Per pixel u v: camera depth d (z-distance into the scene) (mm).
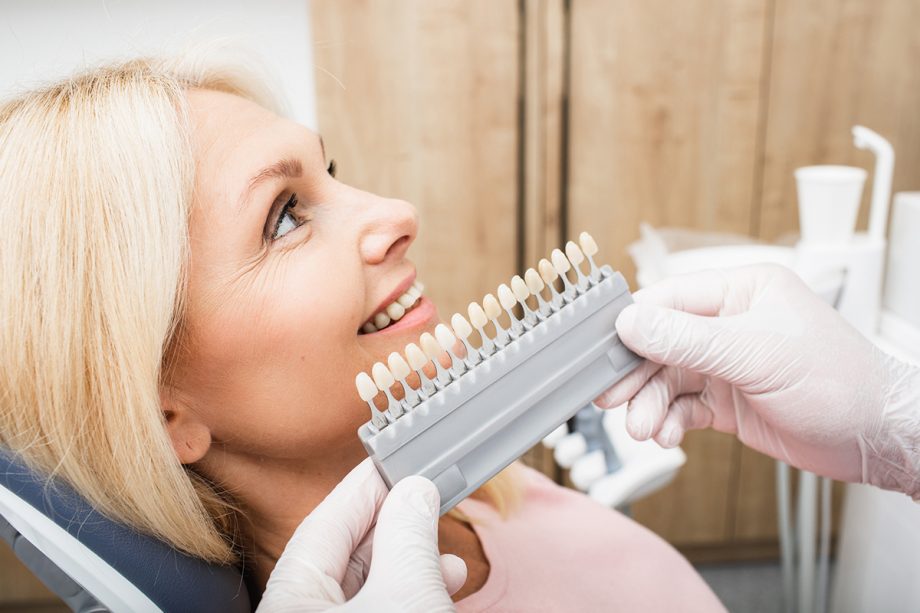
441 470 573
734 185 1767
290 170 651
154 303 598
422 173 1696
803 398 711
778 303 724
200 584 645
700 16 1660
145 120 616
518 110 1678
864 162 1770
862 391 713
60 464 619
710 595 867
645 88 1692
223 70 786
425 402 573
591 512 927
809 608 1492
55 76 719
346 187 704
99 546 613
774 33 1679
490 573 762
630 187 1754
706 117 1721
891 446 732
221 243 625
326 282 639
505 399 594
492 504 876
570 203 1754
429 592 520
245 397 651
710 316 761
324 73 1619
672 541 2031
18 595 1902
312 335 636
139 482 620
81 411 612
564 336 624
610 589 810
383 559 534
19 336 606
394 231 680
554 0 1624
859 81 1718
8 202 615
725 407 821
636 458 1171
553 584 783
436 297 1789
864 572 1379
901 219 1389
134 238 598
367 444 563
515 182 1724
